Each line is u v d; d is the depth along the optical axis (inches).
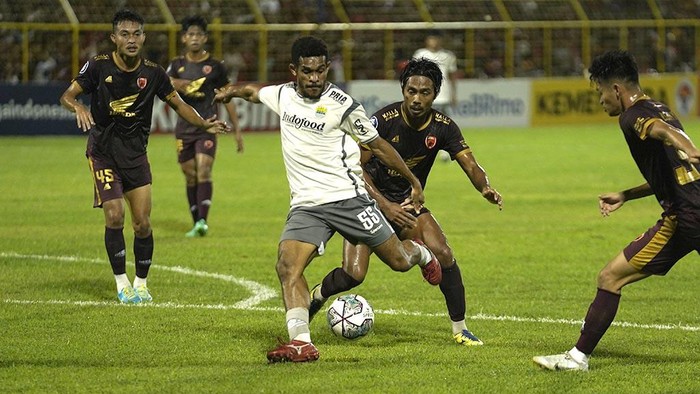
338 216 789.9
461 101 3831.2
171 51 3540.8
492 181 2257.6
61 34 3412.9
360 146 845.2
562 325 946.7
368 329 850.8
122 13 1004.6
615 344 863.1
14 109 3181.6
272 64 3725.4
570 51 4136.3
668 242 740.7
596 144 3179.1
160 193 2025.1
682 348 849.5
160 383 719.7
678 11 4320.9
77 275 1182.9
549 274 1219.9
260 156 2797.7
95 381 725.9
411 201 829.8
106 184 1031.0
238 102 3526.1
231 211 1788.9
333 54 3796.8
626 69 729.0
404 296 1080.2
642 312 1004.6
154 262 1275.8
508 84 3912.4
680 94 4175.7
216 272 1211.2
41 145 2960.1
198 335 880.9
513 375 749.3
